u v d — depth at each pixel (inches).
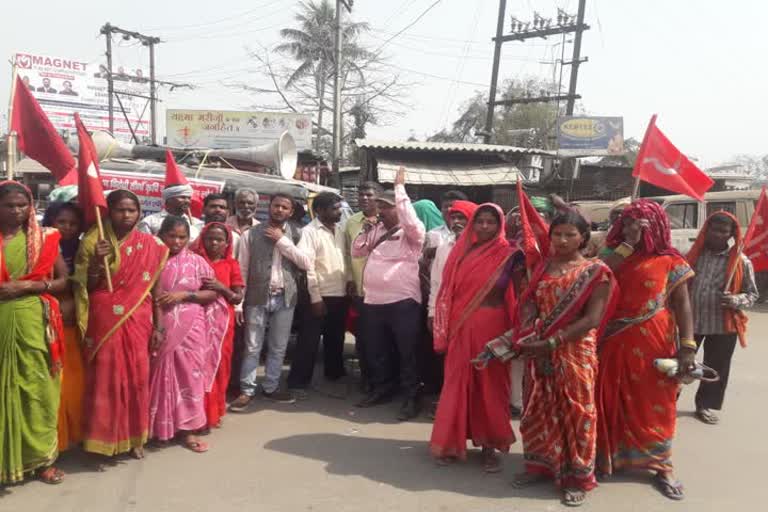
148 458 155.3
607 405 143.9
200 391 163.2
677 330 142.2
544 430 139.2
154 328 155.5
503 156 603.2
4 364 130.0
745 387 236.7
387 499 136.3
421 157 585.3
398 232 193.9
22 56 1334.9
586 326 131.7
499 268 148.7
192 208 249.6
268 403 204.1
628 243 140.1
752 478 151.1
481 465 155.3
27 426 133.5
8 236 130.9
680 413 204.1
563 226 132.9
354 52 1016.9
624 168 734.5
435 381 214.5
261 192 285.3
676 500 137.5
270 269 197.2
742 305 186.9
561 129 755.4
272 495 137.0
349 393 217.8
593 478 136.1
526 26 802.2
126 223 145.3
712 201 461.7
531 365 140.7
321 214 212.4
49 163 163.0
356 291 211.3
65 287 140.6
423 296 205.8
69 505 130.0
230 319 179.6
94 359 144.6
